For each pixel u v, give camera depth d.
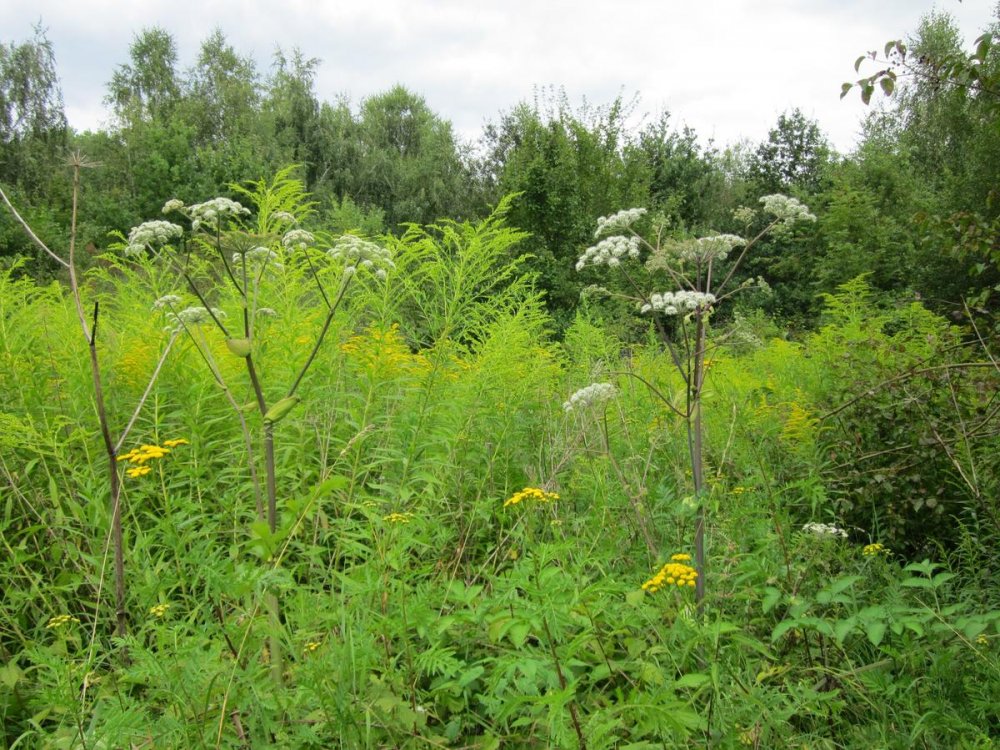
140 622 3.04
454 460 4.33
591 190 23.11
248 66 48.72
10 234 19.95
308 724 2.55
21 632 3.28
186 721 2.32
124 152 36.59
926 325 7.04
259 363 4.31
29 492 3.79
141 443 4.10
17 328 4.27
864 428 4.84
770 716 2.55
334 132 44.91
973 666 3.06
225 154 31.08
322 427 4.37
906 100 32.09
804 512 4.59
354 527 3.53
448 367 4.74
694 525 3.70
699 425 3.57
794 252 23.12
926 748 2.74
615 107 24.36
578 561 3.27
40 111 37.41
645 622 2.99
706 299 3.58
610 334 7.82
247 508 3.90
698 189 32.34
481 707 2.97
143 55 47.56
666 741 2.37
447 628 2.80
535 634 2.59
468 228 4.68
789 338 12.93
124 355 4.23
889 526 4.48
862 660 3.27
